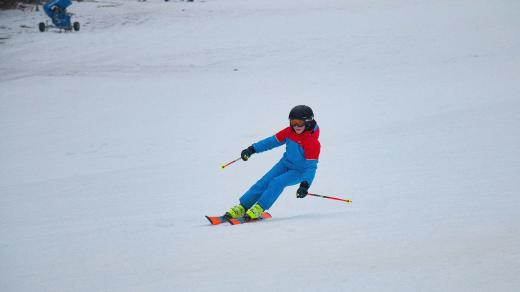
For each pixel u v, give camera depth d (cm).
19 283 591
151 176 1691
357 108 2872
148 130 2825
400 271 549
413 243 655
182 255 666
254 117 2925
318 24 6425
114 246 751
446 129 1939
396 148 1712
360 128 2264
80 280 586
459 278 520
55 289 559
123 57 5331
